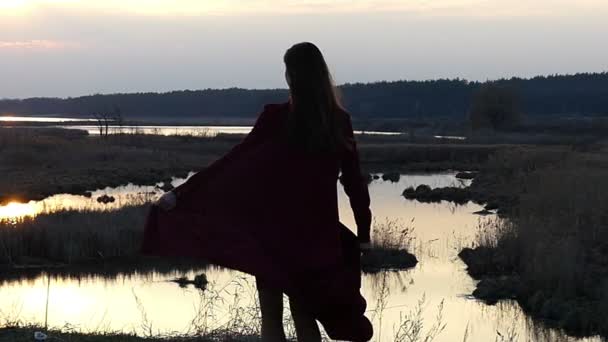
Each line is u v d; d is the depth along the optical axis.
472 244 19.91
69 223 20.70
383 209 29.80
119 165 51.50
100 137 78.44
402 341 9.05
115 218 21.75
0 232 18.91
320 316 4.02
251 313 7.98
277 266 3.97
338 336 4.06
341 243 4.10
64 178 41.78
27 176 42.59
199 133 96.06
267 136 4.06
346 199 29.70
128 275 16.73
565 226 19.52
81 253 18.45
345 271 4.04
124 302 13.20
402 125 135.75
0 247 18.14
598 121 106.19
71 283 15.82
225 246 4.02
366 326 4.07
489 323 12.82
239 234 4.03
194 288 14.89
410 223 25.06
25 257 18.39
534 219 19.89
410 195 34.75
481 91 100.81
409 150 62.53
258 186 4.03
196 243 4.08
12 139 56.72
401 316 11.79
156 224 4.16
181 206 4.16
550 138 81.44
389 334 10.12
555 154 41.75
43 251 18.67
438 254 19.42
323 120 3.91
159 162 54.66
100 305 12.76
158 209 4.16
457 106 176.12
